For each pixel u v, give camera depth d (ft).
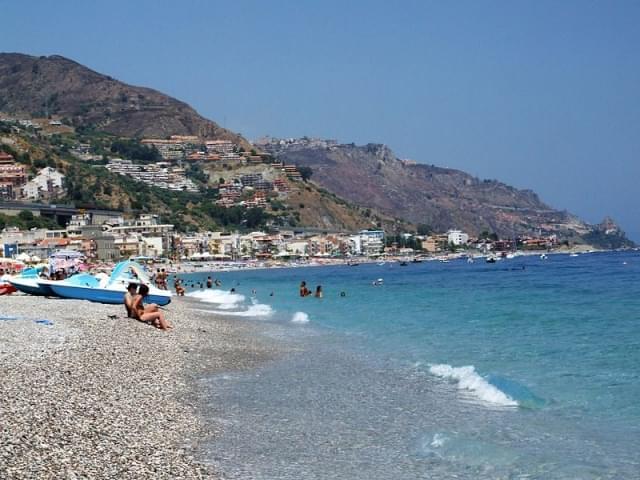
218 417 83.30
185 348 134.51
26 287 229.86
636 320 173.27
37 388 84.48
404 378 108.17
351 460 67.97
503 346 139.03
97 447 64.23
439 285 417.90
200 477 60.64
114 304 212.23
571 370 110.42
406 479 62.75
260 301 302.04
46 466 56.75
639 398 90.02
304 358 128.98
